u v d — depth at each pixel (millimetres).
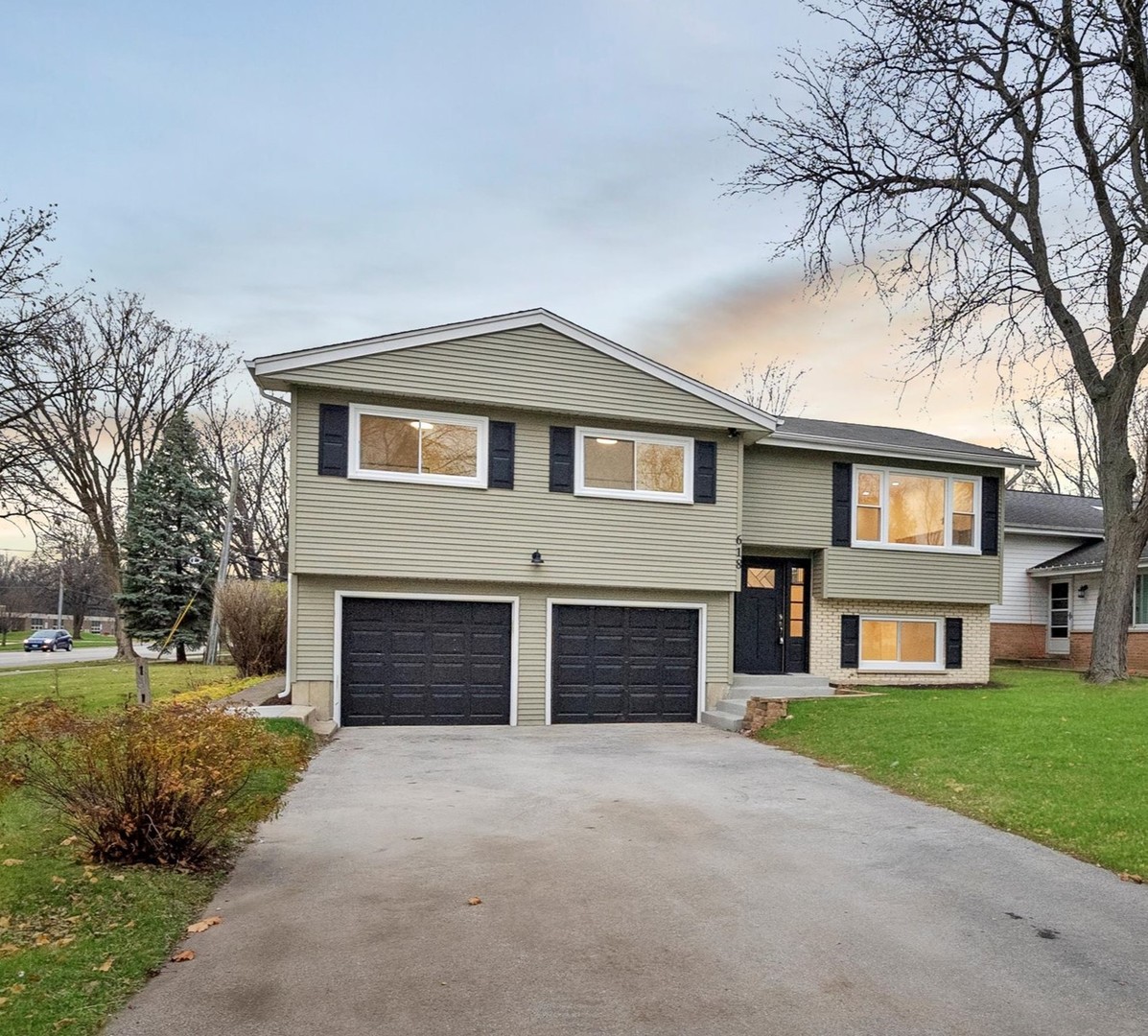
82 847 5422
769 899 5078
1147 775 7539
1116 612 14219
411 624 13164
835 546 16031
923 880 5492
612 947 4285
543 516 13602
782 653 15977
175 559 27531
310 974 3898
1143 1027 3525
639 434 14266
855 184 13961
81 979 3672
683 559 14312
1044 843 6332
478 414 13398
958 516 17062
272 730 10156
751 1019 3525
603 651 14086
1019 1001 3746
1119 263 12898
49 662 32594
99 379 28906
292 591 12602
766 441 15266
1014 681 17047
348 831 6574
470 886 5223
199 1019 3436
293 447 12500
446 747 10930
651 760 10102
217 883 5230
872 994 3795
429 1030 3367
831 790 8297
